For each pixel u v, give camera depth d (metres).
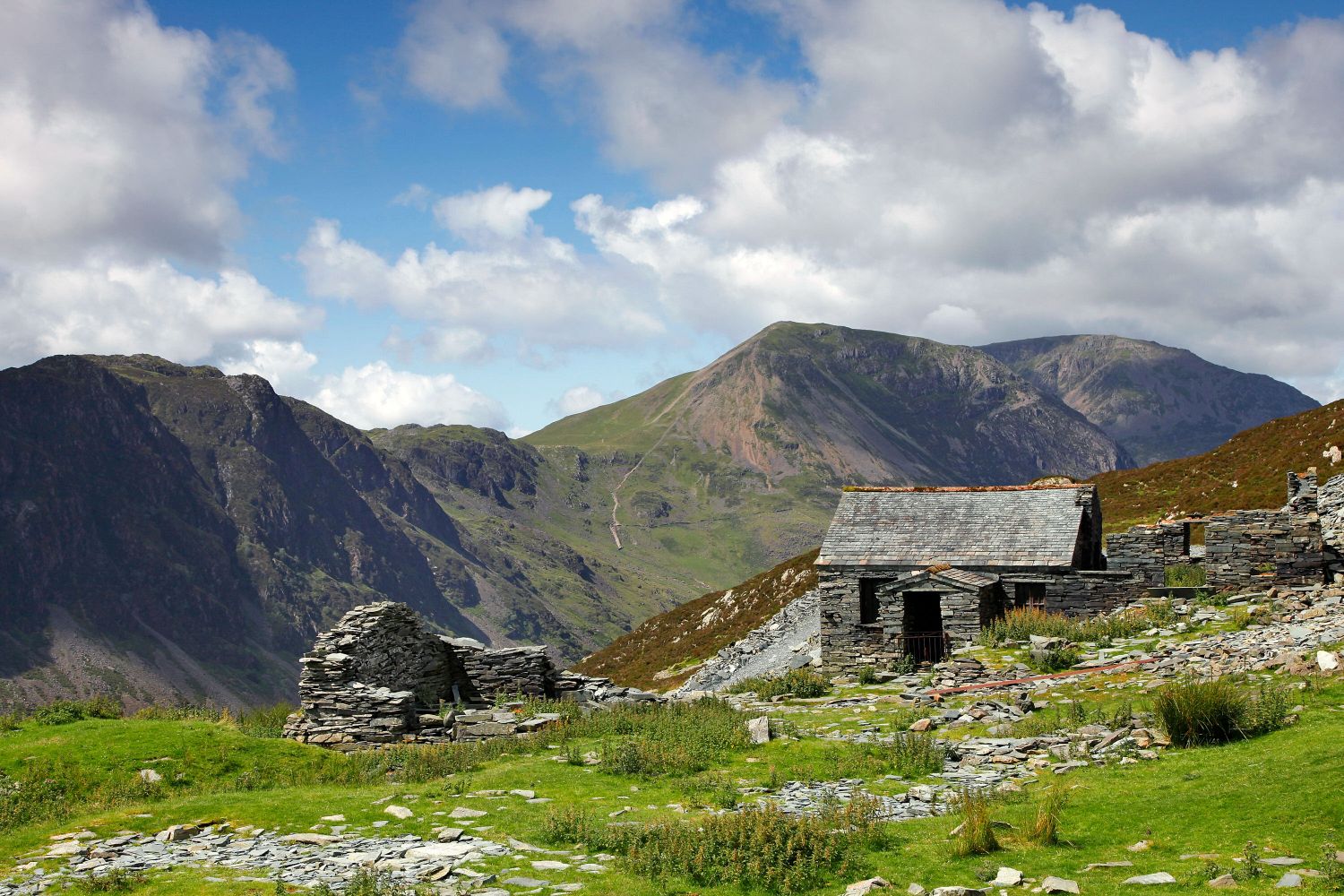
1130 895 13.80
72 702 28.36
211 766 23.75
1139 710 25.05
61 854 17.36
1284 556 38.81
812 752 24.00
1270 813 16.05
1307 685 22.64
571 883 15.71
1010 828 17.33
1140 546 45.06
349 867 16.50
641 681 72.12
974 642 39.66
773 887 15.55
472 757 25.56
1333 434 70.81
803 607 64.12
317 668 30.95
